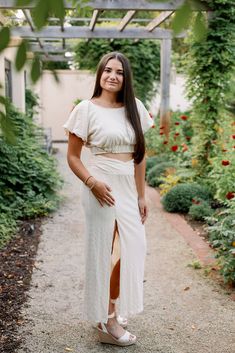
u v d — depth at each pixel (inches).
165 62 343.3
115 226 92.2
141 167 97.3
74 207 233.0
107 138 88.6
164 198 221.8
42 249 165.8
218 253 137.9
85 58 413.1
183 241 175.0
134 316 113.0
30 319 110.3
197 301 122.0
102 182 89.5
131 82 90.8
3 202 209.2
